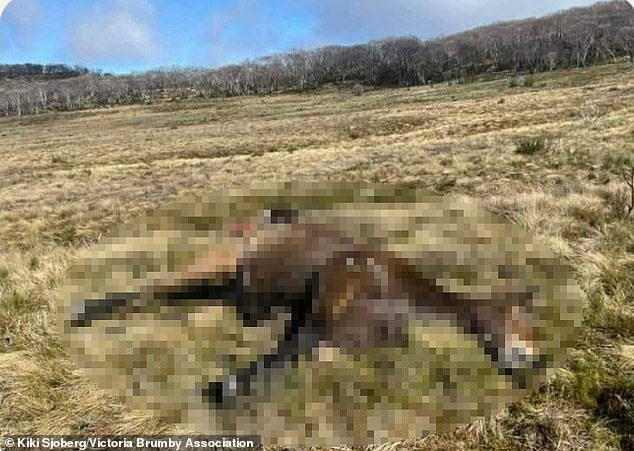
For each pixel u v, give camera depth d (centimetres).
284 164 1364
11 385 256
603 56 5528
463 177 773
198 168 1529
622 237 399
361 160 1191
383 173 911
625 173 595
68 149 2981
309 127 2811
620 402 225
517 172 759
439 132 1958
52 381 263
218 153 2191
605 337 275
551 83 3672
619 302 302
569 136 1109
